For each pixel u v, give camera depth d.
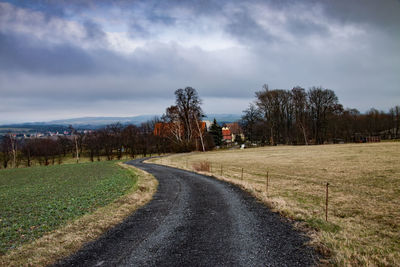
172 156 61.00
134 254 7.33
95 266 6.63
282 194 15.48
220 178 23.16
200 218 10.96
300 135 79.31
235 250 7.41
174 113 67.88
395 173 19.48
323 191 15.66
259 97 73.06
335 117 77.38
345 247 7.12
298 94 73.31
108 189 19.91
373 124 90.00
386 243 7.62
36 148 81.62
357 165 25.48
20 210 13.93
